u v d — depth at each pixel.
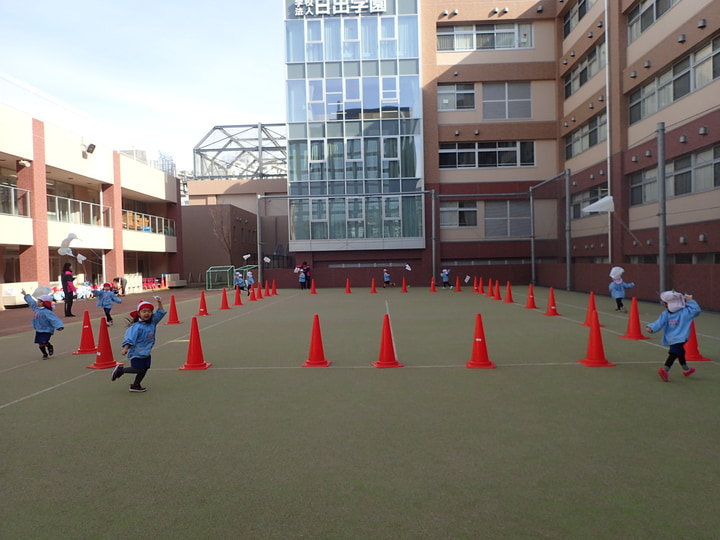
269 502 3.88
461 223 34.56
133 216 33.56
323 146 34.16
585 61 29.16
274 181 58.12
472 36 34.12
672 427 5.43
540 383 7.43
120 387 7.63
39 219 23.55
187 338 12.45
